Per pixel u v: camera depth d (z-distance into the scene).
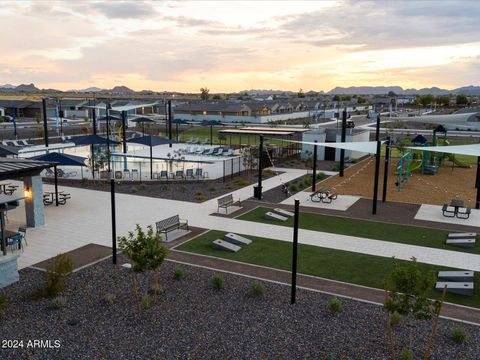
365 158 42.81
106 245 17.08
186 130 74.38
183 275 13.88
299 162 40.06
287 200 25.08
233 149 48.03
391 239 18.12
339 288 13.30
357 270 14.77
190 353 9.71
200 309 11.77
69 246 16.94
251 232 18.91
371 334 10.62
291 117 104.44
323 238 18.19
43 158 22.86
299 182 30.38
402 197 25.98
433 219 21.20
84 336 10.34
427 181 31.02
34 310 11.63
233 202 23.83
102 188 28.16
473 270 14.86
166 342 10.14
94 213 21.95
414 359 9.54
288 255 16.12
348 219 21.11
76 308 11.75
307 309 11.88
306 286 13.41
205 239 17.86
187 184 29.69
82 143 32.19
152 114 110.12
